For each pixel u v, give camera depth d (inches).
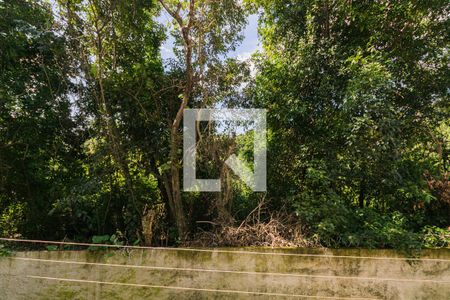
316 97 136.3
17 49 123.6
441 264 109.2
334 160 128.3
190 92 135.0
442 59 136.5
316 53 135.3
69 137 146.9
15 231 144.9
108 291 112.3
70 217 141.4
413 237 111.7
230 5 132.2
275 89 143.9
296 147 143.3
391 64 130.2
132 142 141.5
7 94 117.0
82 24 130.2
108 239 118.9
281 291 110.0
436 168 137.9
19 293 112.0
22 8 122.7
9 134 131.2
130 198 137.7
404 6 127.7
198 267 112.7
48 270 112.8
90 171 137.4
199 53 131.1
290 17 156.1
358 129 115.7
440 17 134.0
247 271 111.4
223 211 129.0
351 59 123.0
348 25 143.3
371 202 141.9
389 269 109.5
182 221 128.8
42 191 144.9
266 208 132.9
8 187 141.4
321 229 113.2
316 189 132.0
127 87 139.3
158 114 141.9
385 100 117.7
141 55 149.9
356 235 112.6
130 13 133.8
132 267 113.3
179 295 111.7
